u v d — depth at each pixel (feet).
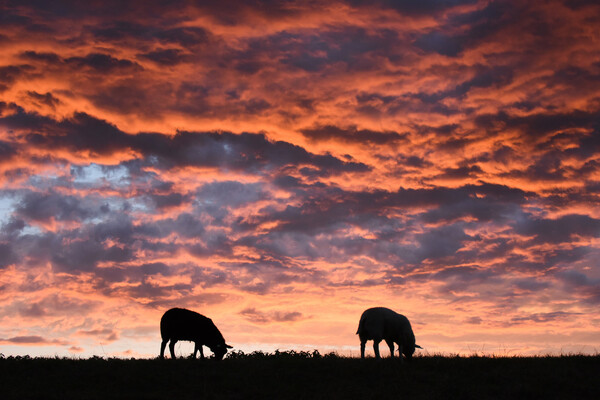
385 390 61.11
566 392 61.05
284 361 71.97
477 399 59.00
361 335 78.02
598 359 73.20
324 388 62.28
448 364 70.69
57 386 61.52
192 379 64.54
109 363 71.20
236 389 61.67
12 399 56.65
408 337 75.51
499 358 75.00
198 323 81.66
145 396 58.49
